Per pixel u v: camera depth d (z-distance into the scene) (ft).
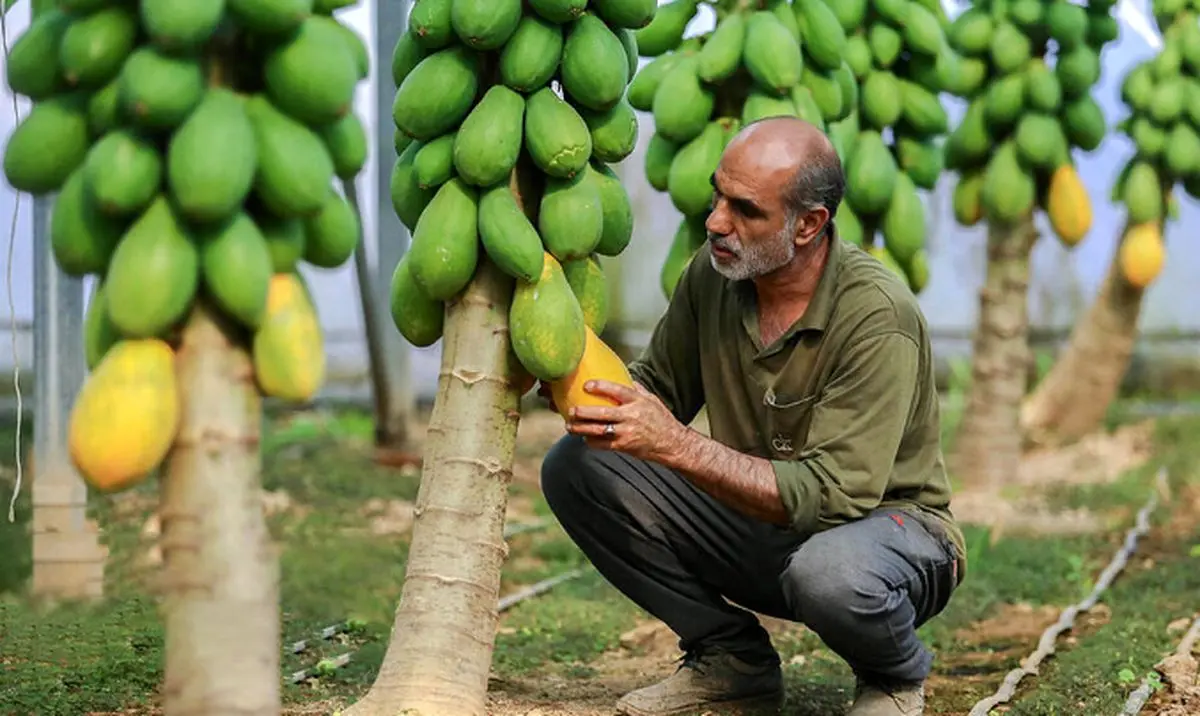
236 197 9.14
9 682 14.39
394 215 29.89
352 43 10.13
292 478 27.68
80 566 18.79
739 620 14.49
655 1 12.38
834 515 12.84
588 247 11.97
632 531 14.19
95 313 9.70
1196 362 41.11
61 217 9.51
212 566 9.38
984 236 40.16
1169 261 40.91
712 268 14.03
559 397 12.46
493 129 11.65
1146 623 18.57
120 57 9.36
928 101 19.75
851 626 12.72
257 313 9.35
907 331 13.07
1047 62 26.68
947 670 16.99
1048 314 40.78
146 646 16.17
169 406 9.27
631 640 18.25
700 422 29.01
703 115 16.46
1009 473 28.91
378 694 12.08
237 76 9.66
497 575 12.40
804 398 13.37
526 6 11.96
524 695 14.73
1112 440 33.45
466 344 12.22
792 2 17.24
